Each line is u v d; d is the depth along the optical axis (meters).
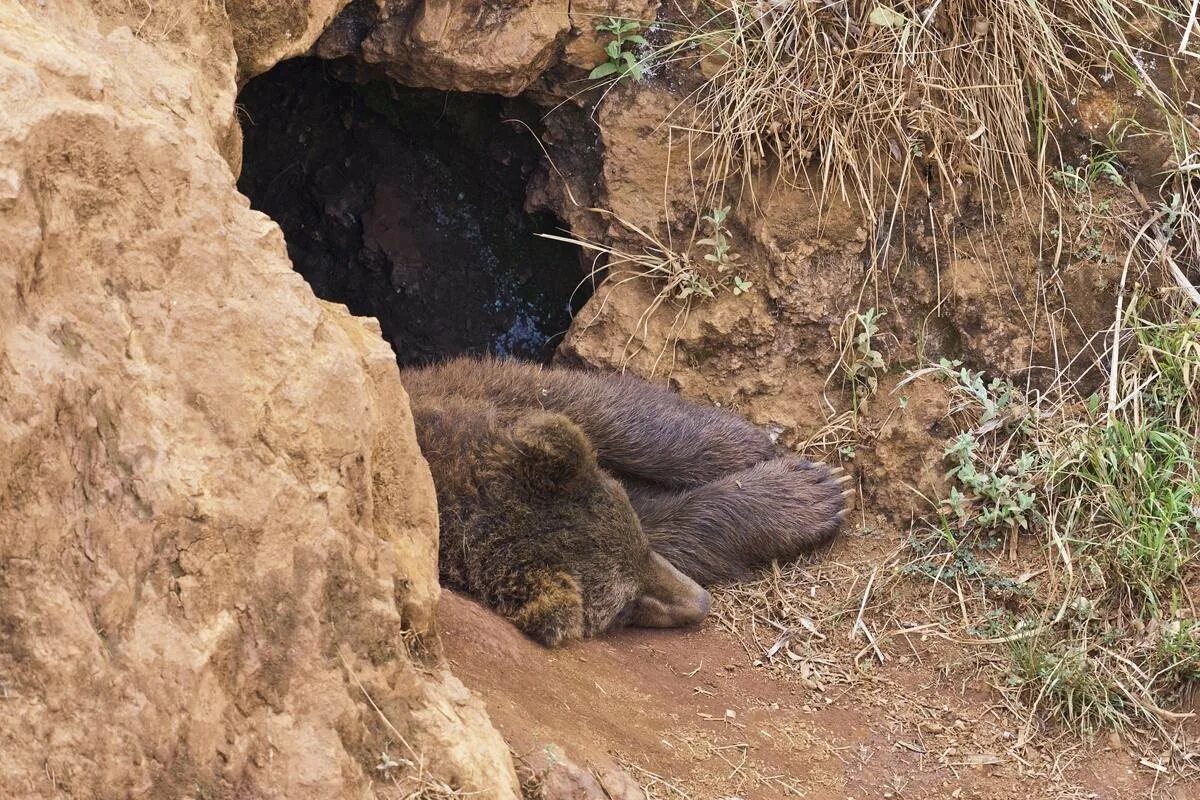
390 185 9.02
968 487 7.41
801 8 7.88
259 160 9.02
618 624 6.61
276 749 3.76
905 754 6.14
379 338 4.76
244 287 4.16
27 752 3.37
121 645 3.59
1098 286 7.77
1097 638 6.74
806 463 7.61
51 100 3.81
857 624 6.94
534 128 8.38
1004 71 7.84
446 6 7.56
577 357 8.15
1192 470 7.05
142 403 3.83
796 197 7.88
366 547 4.16
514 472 6.44
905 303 7.84
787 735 6.02
